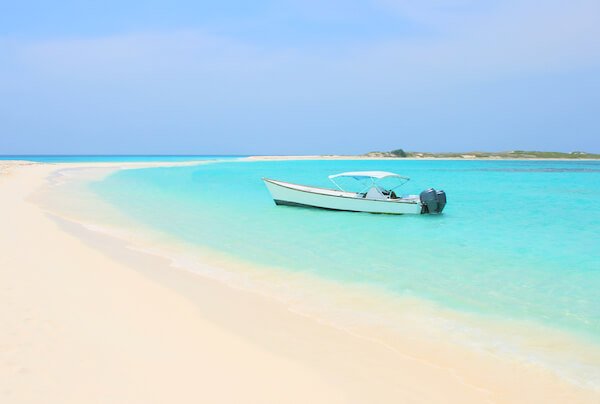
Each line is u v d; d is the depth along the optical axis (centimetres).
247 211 1939
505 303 795
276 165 8488
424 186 3806
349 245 1280
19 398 413
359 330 655
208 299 764
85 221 1541
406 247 1263
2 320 593
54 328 582
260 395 454
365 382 497
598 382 519
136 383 459
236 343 584
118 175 4322
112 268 926
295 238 1365
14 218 1444
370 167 8062
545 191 3206
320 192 1962
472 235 1462
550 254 1189
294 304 762
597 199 2617
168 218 1695
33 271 847
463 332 660
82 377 462
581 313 748
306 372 512
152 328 614
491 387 501
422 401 463
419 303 786
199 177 4306
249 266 1015
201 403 430
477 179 4703
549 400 477
